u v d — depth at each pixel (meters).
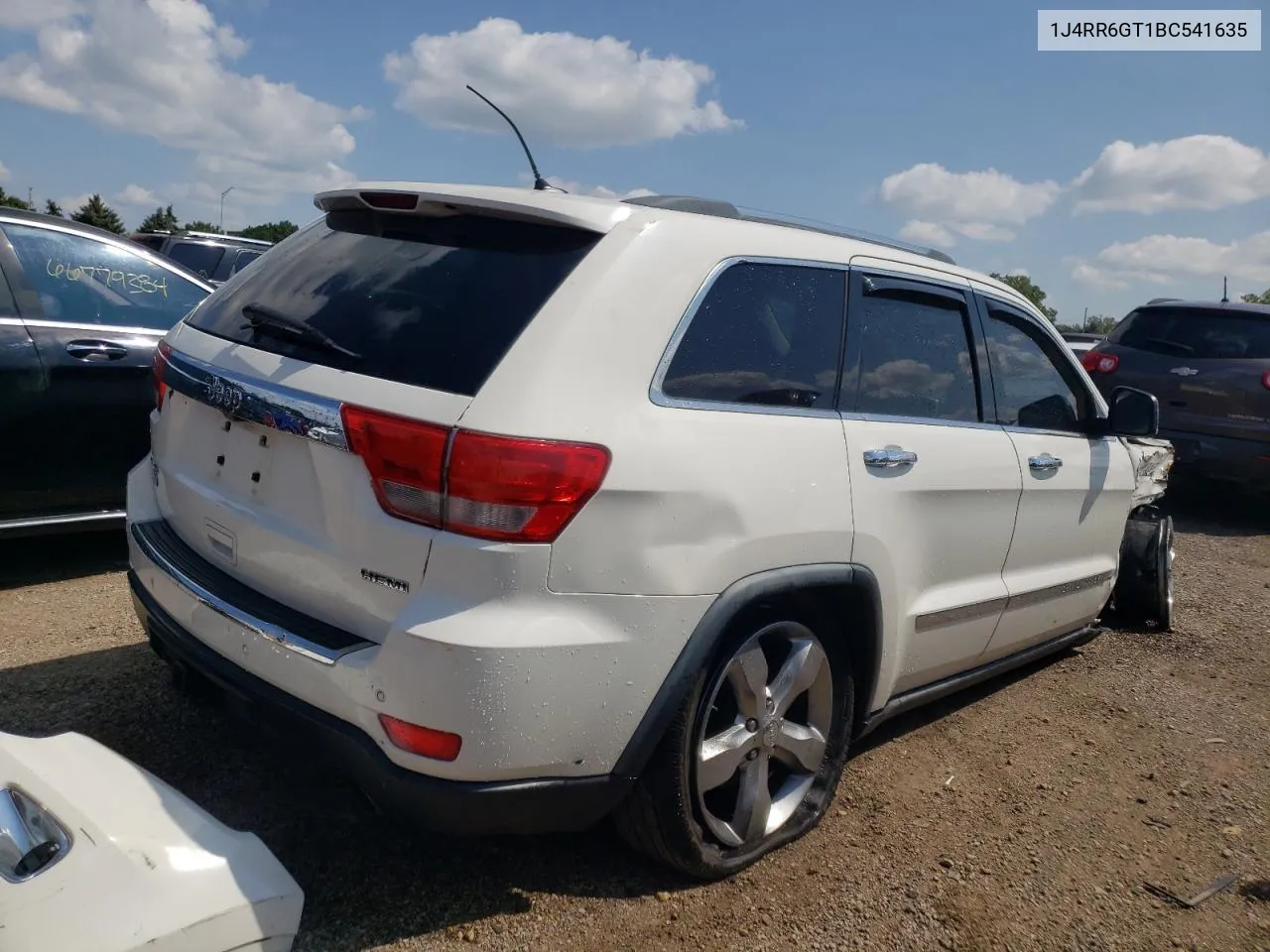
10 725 3.46
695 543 2.54
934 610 3.49
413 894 2.78
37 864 2.14
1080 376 4.55
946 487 3.42
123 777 2.43
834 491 2.94
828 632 3.12
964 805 3.58
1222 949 2.91
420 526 2.32
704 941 2.70
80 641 4.26
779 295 3.01
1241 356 8.74
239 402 2.69
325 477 2.49
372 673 2.33
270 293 3.02
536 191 2.82
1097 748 4.16
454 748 2.29
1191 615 6.14
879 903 2.95
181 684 2.93
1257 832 3.58
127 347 5.13
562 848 3.05
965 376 3.76
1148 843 3.45
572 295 2.51
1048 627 4.45
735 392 2.78
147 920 2.04
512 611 2.30
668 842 2.74
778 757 3.08
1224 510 9.82
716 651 2.73
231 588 2.74
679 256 2.72
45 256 5.04
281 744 2.64
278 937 2.23
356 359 2.54
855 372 3.21
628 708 2.48
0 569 5.20
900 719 4.28
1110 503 4.66
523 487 2.27
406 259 2.77
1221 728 4.46
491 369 2.38
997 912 2.97
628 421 2.46
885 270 3.44
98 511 5.11
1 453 4.75
